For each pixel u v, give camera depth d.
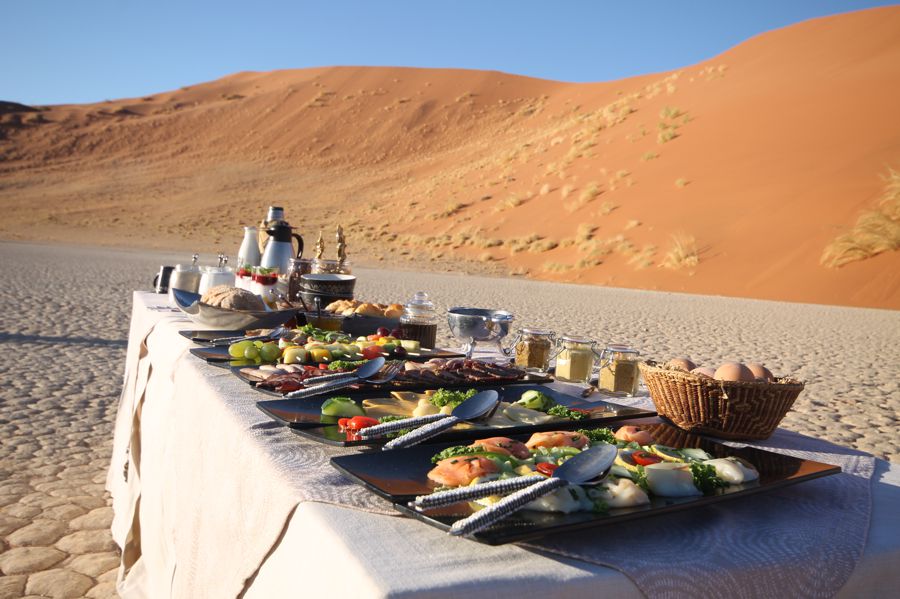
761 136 33.81
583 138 47.09
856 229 22.88
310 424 1.73
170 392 2.71
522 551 1.14
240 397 2.06
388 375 2.26
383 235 42.53
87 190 67.62
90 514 3.92
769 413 1.89
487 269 30.39
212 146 83.19
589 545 1.18
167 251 37.81
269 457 1.55
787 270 23.28
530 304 16.73
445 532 1.20
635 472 1.37
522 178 45.06
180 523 2.10
